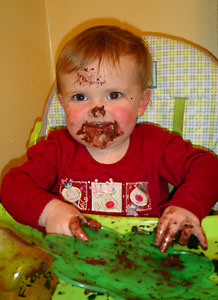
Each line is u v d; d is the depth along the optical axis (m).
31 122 1.09
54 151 0.80
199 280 0.47
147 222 0.60
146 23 1.18
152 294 0.44
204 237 0.55
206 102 0.84
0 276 0.47
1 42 0.89
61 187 0.78
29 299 0.46
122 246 0.54
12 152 0.95
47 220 0.59
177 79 0.84
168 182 0.83
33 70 1.11
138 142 0.81
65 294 0.47
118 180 0.76
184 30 1.16
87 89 0.67
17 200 0.63
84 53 0.68
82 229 0.56
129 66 0.69
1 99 0.89
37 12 1.16
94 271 0.48
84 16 1.24
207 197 0.63
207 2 1.12
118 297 0.42
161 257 0.52
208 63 0.83
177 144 0.78
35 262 0.49
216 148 0.84
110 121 0.69
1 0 0.90
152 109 0.86
